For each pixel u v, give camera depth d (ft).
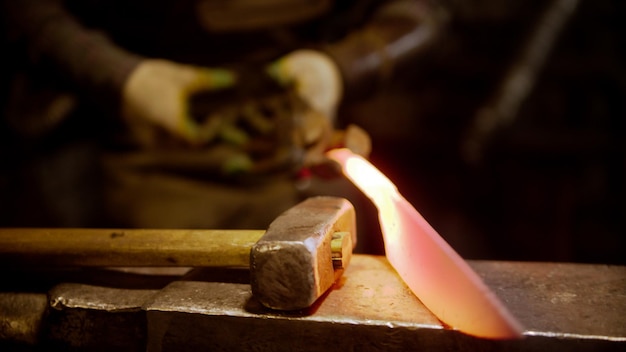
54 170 6.18
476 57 7.41
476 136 6.45
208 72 4.06
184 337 1.90
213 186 4.50
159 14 4.66
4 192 5.95
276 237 1.82
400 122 7.44
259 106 3.84
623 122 7.35
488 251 7.50
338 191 4.81
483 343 1.72
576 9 6.61
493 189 7.50
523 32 6.72
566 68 7.31
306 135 2.94
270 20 4.64
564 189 7.37
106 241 2.10
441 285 1.74
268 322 1.83
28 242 2.15
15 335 2.12
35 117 5.21
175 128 3.94
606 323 1.75
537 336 1.69
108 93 4.07
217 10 4.61
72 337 2.04
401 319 1.79
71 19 4.46
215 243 2.01
